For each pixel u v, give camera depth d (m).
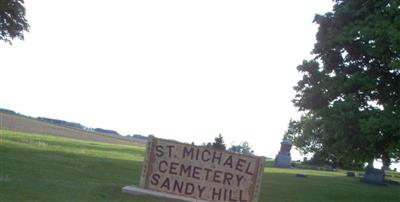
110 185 14.45
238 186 13.62
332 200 19.31
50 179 13.88
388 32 20.30
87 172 17.12
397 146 19.89
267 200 16.30
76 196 11.91
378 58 21.95
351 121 20.94
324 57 23.67
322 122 22.56
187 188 13.68
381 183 36.09
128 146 48.06
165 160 13.82
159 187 13.73
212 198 13.62
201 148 13.80
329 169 55.16
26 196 10.94
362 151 21.50
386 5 21.98
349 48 22.73
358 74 21.83
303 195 19.58
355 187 29.72
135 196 13.22
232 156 13.70
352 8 22.86
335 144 21.91
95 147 34.59
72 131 59.88
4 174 13.42
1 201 10.09
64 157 21.14
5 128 40.25
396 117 20.05
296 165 54.84
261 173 13.66
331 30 23.23
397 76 21.94
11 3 22.22
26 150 21.55
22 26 23.48
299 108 23.91
